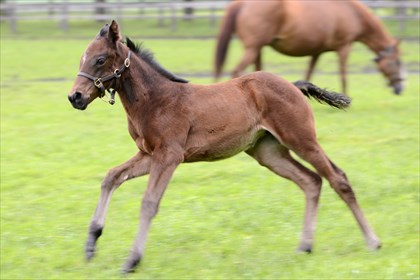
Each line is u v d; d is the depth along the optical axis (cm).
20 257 938
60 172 1369
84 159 1463
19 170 1386
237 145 912
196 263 901
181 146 877
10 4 4147
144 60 892
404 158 1396
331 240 980
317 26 1834
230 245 967
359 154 1431
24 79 2544
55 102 2097
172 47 3312
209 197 1191
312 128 916
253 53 1819
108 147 1555
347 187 923
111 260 923
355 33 1909
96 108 1994
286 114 905
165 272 870
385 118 1752
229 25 1834
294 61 2888
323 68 2691
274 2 1798
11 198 1219
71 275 870
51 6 4138
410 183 1229
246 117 903
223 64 1847
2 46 3447
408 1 3716
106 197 902
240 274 862
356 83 2323
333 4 1867
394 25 3825
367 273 852
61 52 3203
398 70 1948
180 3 3975
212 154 907
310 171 947
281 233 1014
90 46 866
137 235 866
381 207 1121
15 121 1841
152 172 870
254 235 1010
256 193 1202
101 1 4725
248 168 1355
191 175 1320
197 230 1030
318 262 892
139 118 884
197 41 3553
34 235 1026
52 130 1728
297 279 840
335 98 948
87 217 1108
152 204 862
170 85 891
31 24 4569
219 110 892
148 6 4016
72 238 1011
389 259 897
